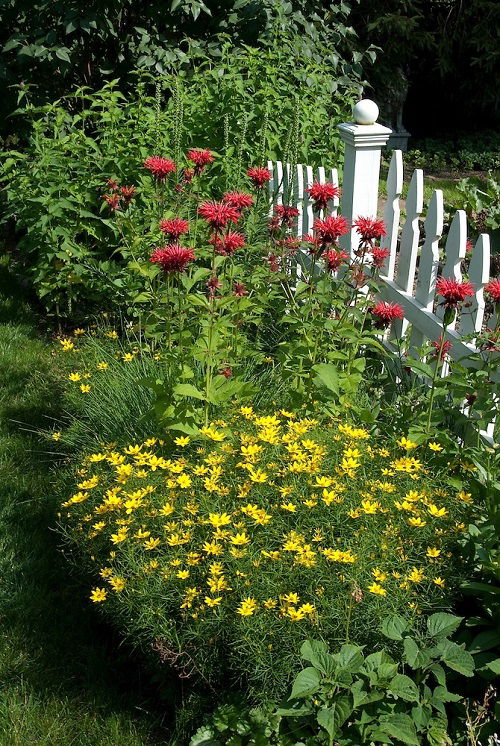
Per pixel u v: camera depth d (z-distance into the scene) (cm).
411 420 340
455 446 314
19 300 605
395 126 1270
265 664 240
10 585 330
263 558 260
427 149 1254
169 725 271
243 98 585
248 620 243
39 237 535
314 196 344
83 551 295
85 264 539
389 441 327
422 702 238
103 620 306
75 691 284
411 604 254
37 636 306
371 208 432
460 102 1314
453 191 942
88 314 565
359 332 359
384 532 266
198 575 267
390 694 244
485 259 329
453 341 353
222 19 693
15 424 441
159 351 402
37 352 524
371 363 409
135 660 291
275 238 477
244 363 421
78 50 690
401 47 1153
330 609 248
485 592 266
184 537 267
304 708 236
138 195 555
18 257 691
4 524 362
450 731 247
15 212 557
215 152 575
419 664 233
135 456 305
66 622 313
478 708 239
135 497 282
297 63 673
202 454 310
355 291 370
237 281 455
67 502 305
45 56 636
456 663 235
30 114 591
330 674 229
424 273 378
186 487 289
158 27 696
